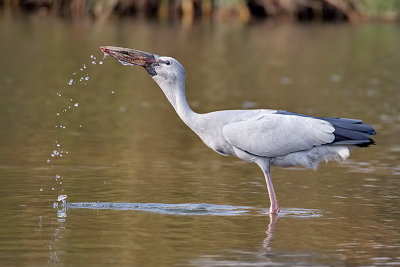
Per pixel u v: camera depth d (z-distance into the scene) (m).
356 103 22.44
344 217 11.35
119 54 12.34
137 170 14.24
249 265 9.10
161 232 10.44
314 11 46.75
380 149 16.64
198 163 15.03
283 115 11.86
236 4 46.25
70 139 16.92
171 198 12.30
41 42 34.12
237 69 28.98
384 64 31.20
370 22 46.34
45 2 46.53
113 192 12.57
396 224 10.99
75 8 45.34
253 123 11.76
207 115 12.13
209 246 9.84
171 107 21.61
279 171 14.56
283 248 9.80
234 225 10.88
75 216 11.15
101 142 16.73
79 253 9.43
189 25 42.94
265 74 27.97
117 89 24.33
